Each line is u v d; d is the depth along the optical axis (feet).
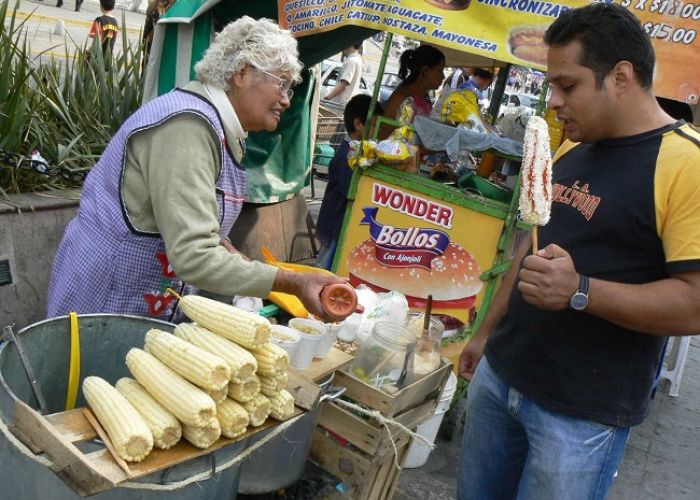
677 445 15.97
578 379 7.05
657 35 10.68
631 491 13.53
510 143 12.91
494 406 8.12
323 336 8.11
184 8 13.62
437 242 13.52
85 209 8.07
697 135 6.39
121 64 17.60
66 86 16.10
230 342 6.00
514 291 8.02
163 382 5.63
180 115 7.36
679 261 6.22
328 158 30.04
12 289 11.99
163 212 7.28
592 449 7.10
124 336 7.23
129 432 5.14
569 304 6.39
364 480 8.58
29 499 5.26
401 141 13.62
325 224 17.17
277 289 7.40
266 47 7.70
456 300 13.56
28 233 12.24
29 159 12.75
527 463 7.62
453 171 14.71
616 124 6.69
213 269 7.16
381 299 10.05
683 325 6.27
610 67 6.49
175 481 5.42
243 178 8.36
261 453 7.92
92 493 4.78
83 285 7.96
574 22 6.61
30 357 6.59
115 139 7.87
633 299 6.31
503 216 12.84
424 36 12.34
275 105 8.09
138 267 7.95
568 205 7.14
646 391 7.13
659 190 6.36
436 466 12.89
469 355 9.12
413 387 8.66
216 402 5.70
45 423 5.02
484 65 19.94
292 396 6.31
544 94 11.89
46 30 55.06
